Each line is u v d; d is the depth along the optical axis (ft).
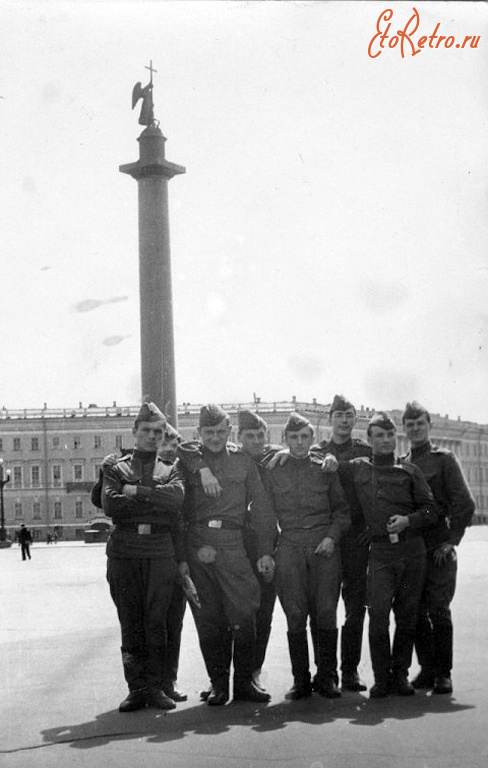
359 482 24.13
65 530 252.83
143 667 23.61
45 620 43.75
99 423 249.75
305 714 21.81
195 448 24.64
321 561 23.95
